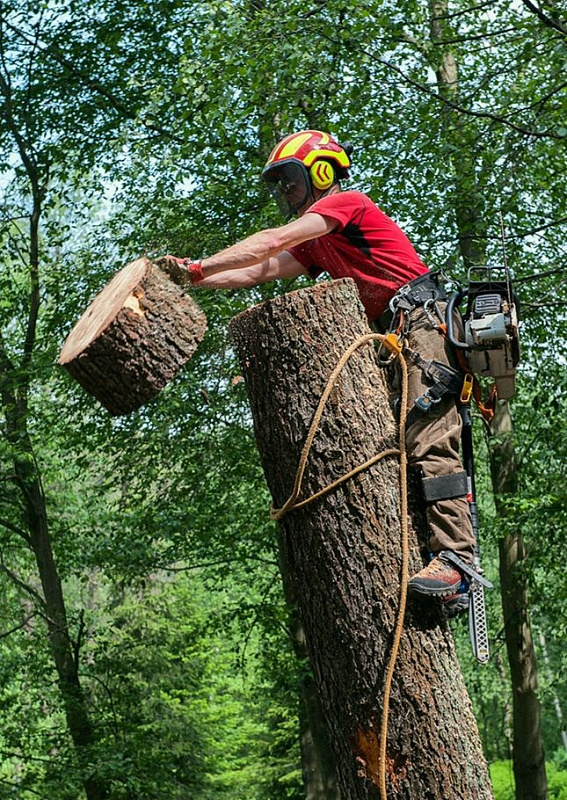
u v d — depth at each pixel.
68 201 18.20
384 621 3.94
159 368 4.04
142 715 18.36
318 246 4.59
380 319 4.56
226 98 11.45
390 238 4.54
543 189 13.91
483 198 11.98
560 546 14.42
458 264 13.38
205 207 15.30
